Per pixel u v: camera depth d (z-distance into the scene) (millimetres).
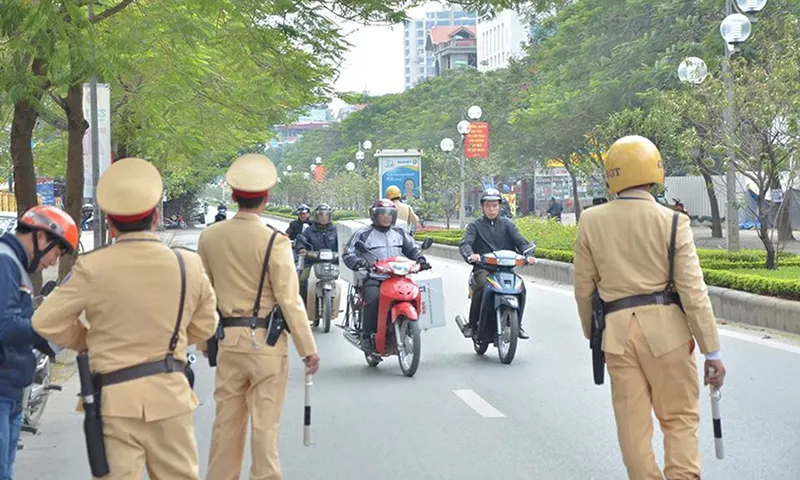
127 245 4742
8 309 5164
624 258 5383
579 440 8156
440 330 15367
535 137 41875
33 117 14367
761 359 11484
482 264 12242
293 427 8875
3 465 5445
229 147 29578
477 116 39594
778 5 25297
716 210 37562
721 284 15945
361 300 12117
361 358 12938
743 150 17844
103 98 15078
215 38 14203
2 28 10008
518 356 12633
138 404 4625
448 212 48562
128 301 4656
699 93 18281
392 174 43875
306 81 14883
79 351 4887
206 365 13156
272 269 6051
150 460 4719
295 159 115438
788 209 26234
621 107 33125
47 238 5395
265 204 6234
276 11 13438
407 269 11422
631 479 5387
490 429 8617
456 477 7148
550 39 39594
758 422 8484
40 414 8648
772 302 13945
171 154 27969
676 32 31594
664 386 5355
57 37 10312
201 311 4930
